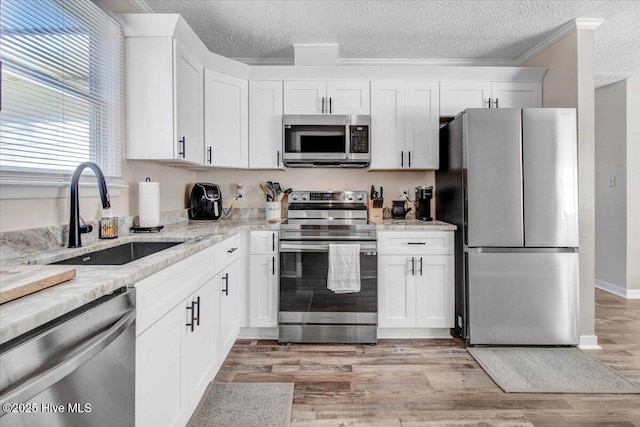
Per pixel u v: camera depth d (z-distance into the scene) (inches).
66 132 63.2
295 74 115.3
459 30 108.8
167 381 51.5
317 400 75.0
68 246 59.2
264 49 122.6
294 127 112.9
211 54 103.0
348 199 124.8
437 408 72.2
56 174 60.8
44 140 58.6
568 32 105.9
